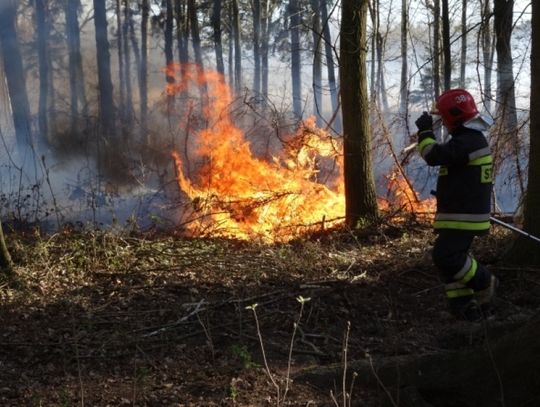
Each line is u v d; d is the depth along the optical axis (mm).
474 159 5328
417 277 6391
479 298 5445
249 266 6828
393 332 5242
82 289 6234
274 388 4258
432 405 3781
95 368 4711
